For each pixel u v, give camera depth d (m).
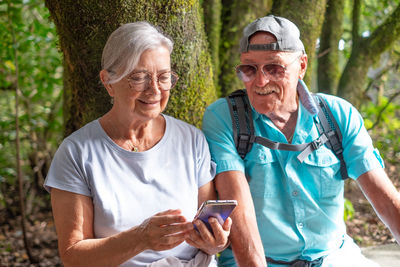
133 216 1.90
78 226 1.85
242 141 2.12
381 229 3.95
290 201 2.12
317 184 2.14
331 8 3.91
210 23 3.06
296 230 2.12
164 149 2.00
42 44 4.35
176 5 2.27
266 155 2.10
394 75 6.31
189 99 2.41
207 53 2.57
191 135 2.08
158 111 1.91
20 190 4.09
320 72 4.08
